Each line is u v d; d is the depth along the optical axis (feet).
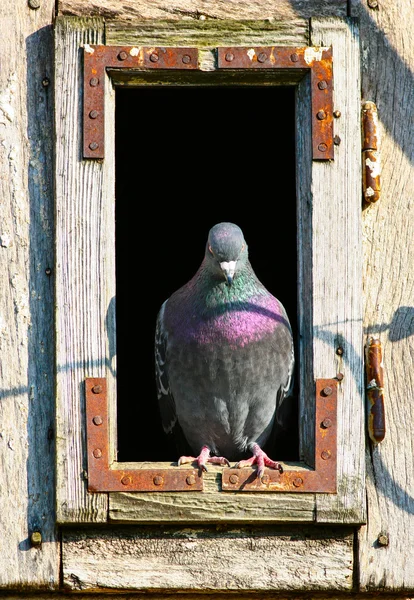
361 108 21.89
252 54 21.25
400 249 21.91
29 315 21.21
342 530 20.80
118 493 20.16
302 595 21.26
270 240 34.60
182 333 23.32
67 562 20.48
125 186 34.12
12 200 21.40
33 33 21.76
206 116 31.22
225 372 22.98
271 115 31.07
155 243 35.60
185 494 20.20
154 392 35.17
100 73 21.03
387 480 21.17
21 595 20.98
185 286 24.58
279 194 34.06
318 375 20.83
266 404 23.76
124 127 31.89
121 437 34.88
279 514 20.25
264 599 21.21
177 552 20.58
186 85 21.74
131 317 35.63
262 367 23.17
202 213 34.99
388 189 22.06
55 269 20.85
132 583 20.45
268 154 32.76
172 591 20.75
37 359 21.12
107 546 20.57
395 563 20.86
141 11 21.89
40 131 21.57
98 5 21.89
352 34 21.62
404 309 21.76
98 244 20.80
